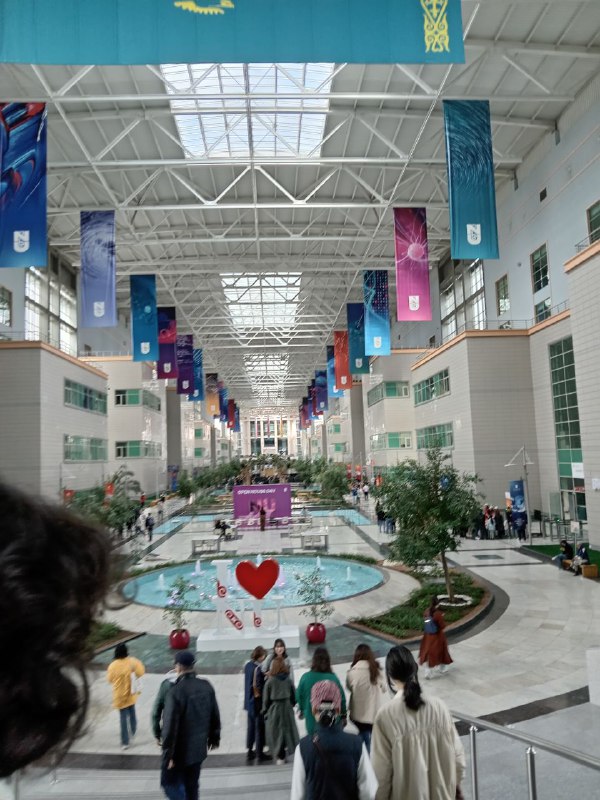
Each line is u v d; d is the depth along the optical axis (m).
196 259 47.59
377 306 33.84
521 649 12.52
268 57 13.81
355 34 13.99
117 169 33.62
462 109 20.81
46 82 23.70
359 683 6.70
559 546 25.02
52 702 0.81
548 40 25.34
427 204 40.12
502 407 32.94
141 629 15.59
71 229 42.03
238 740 8.72
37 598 0.78
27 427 28.66
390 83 27.64
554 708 9.19
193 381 48.09
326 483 47.88
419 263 26.42
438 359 38.41
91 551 0.93
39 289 41.84
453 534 16.83
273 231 44.75
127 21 13.70
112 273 25.47
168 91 27.09
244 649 13.46
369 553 26.42
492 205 20.44
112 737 8.88
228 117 29.56
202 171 35.19
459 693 10.07
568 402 29.45
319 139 32.16
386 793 3.43
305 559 26.02
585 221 28.64
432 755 3.49
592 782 6.23
